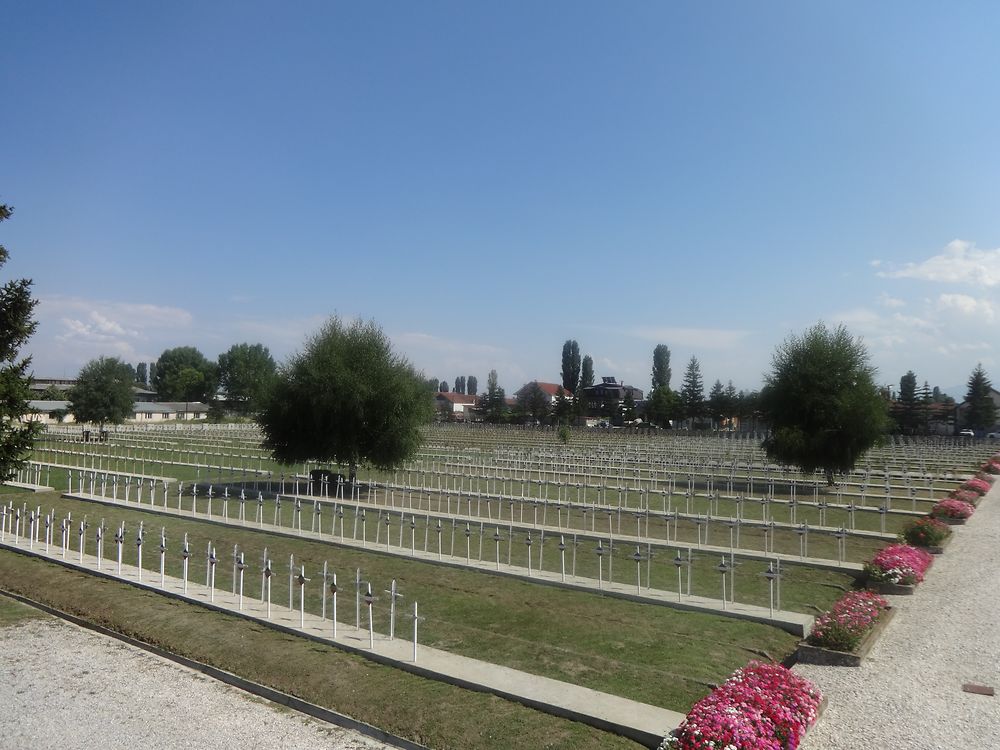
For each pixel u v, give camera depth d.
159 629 13.68
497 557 18.66
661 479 42.28
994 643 13.38
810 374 40.19
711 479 38.69
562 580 17.17
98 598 15.74
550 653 12.48
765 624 14.33
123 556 20.03
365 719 9.90
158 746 9.16
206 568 18.78
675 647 12.91
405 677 11.20
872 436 39.09
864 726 9.80
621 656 12.39
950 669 12.05
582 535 23.20
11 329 22.23
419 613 14.85
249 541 22.41
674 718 9.58
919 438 95.94
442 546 21.88
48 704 10.52
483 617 14.62
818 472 46.09
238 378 134.88
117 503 29.38
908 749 9.12
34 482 36.69
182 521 25.97
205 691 11.13
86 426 88.50
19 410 21.97
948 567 19.89
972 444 84.50
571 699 10.16
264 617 14.04
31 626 14.51
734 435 100.62
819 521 28.31
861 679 11.60
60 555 19.59
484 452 62.59
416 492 35.03
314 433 35.72
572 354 150.38
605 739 9.19
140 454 54.31
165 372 161.62
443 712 9.93
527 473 44.72
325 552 20.83
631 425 126.69
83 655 12.77
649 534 24.56
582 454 57.81
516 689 10.52
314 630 13.22
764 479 42.88
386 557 20.20
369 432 35.78
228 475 40.88
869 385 39.91
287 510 28.70
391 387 35.97
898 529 26.97
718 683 11.22
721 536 24.42
